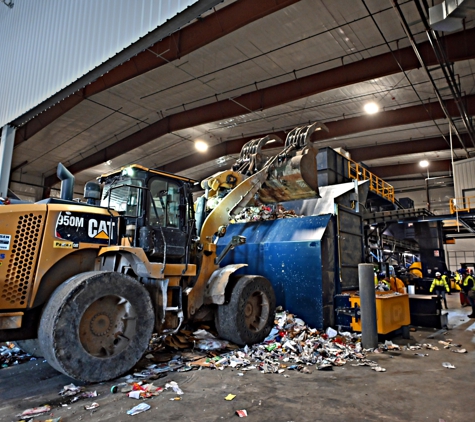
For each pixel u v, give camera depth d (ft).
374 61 41.93
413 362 16.94
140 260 15.26
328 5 33.88
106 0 23.59
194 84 48.93
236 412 10.77
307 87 46.62
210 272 19.89
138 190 16.76
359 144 72.90
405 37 38.47
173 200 18.08
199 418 10.34
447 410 11.06
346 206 29.58
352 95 51.78
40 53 29.40
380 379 14.25
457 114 51.24
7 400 11.66
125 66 42.80
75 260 14.69
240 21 33.24
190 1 17.81
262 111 57.26
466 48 36.01
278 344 19.31
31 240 13.16
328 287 24.58
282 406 11.31
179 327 16.85
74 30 26.04
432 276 61.87
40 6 30.96
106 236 15.33
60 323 12.01
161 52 38.75
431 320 26.21
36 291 13.05
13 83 32.24
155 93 51.08
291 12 34.88
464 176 62.28
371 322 19.51
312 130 25.13
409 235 67.31
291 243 25.71
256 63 43.91
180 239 17.72
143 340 14.24
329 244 25.52
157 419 10.25
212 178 23.72
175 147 71.67
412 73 45.09
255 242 27.84
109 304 13.82
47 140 63.72
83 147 67.67
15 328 12.76
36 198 80.28
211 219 20.71
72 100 48.80
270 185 25.12
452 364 16.57
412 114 54.60
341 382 13.82
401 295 22.59
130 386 12.86
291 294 24.95
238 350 18.49
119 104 53.57
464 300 44.39
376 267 38.01
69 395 12.01
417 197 93.40
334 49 41.06
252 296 20.11
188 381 13.71
